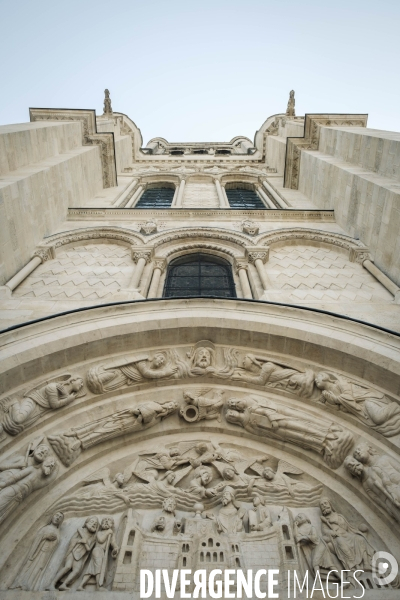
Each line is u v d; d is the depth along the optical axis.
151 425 6.62
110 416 6.45
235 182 21.06
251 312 7.47
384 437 5.86
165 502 5.61
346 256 11.20
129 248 11.42
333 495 5.76
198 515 5.54
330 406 6.52
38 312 7.97
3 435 5.60
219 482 6.09
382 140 11.77
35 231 10.96
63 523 5.37
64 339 6.62
